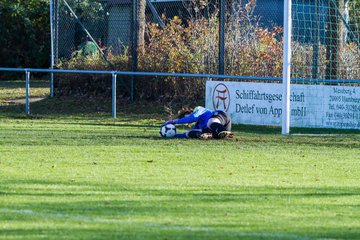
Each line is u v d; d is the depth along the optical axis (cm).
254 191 3488
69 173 3909
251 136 5825
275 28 7631
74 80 8231
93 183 3622
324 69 7056
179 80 7631
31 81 11544
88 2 8688
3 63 12131
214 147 5094
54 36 8406
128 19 8900
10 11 11950
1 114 7231
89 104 7756
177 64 7631
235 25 7456
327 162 4528
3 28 12062
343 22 7181
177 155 4662
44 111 7519
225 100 6638
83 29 8119
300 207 3138
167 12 9050
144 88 7794
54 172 3938
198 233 2616
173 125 5594
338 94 6406
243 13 7719
